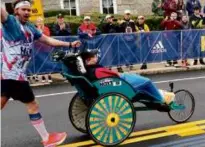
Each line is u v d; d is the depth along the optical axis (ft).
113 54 37.99
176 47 41.70
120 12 66.95
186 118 21.50
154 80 35.55
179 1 48.26
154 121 21.70
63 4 64.03
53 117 23.18
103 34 37.06
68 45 17.46
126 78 18.58
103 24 42.11
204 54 43.57
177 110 21.09
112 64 38.04
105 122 17.63
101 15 58.29
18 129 21.04
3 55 15.34
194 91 29.66
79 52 18.02
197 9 45.01
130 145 18.07
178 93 20.77
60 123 21.89
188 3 48.67
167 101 19.81
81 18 53.16
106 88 18.06
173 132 19.76
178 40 41.73
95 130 17.51
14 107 25.99
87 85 17.80
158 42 40.57
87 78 17.78
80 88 18.13
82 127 19.67
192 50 42.68
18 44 15.40
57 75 37.52
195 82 33.94
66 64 17.47
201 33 43.06
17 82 15.67
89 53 17.98
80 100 19.38
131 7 67.56
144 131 19.94
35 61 34.53
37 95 29.94
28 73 34.32
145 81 18.89
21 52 15.56
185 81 34.60
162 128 20.40
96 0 65.51
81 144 18.34
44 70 34.99
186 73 39.45
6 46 15.29
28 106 16.44
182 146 17.89
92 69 17.98
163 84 33.50
